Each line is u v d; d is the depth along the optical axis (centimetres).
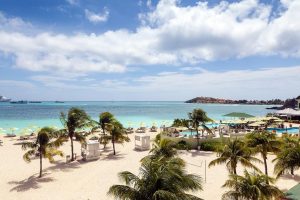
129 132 5647
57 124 7569
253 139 2338
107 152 3725
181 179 1318
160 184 1276
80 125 3303
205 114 3881
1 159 3309
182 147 3678
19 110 15412
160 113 13638
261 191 1461
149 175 1314
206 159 3161
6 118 9738
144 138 3919
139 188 1297
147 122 8388
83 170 2828
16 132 5925
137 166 2961
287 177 2442
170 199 1155
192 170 2716
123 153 3650
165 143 2300
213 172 2650
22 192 2200
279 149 2252
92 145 3312
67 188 2289
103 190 2225
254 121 5697
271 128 5572
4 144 4300
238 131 4688
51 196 2111
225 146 2116
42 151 2609
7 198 2078
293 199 1530
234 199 1537
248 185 1467
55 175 2659
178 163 1521
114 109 17650
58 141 3103
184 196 1254
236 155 2055
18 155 3531
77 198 2064
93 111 14738
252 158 2095
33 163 3134
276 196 1491
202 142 3800
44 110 15425
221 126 5378
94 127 3925
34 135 5128
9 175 2662
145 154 3575
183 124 3891
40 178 2569
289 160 1909
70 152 3781
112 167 2928
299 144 2120
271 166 2853
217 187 2227
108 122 3909
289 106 12294
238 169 2772
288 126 5981
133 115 12081
